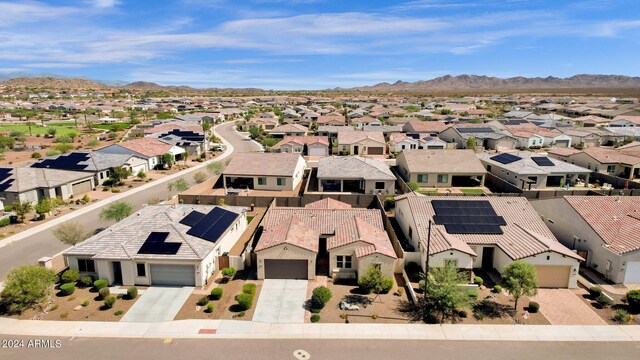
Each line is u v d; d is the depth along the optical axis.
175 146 78.06
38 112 166.38
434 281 25.09
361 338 22.67
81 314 25.02
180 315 24.91
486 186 58.53
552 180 58.69
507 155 64.25
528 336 22.92
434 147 85.19
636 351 21.66
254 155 60.00
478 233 32.28
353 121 119.38
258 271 29.59
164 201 48.03
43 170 51.97
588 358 21.03
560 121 117.81
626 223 31.45
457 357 21.03
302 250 29.30
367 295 27.55
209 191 54.62
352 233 31.59
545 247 28.56
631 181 55.44
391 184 52.81
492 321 24.48
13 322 24.22
